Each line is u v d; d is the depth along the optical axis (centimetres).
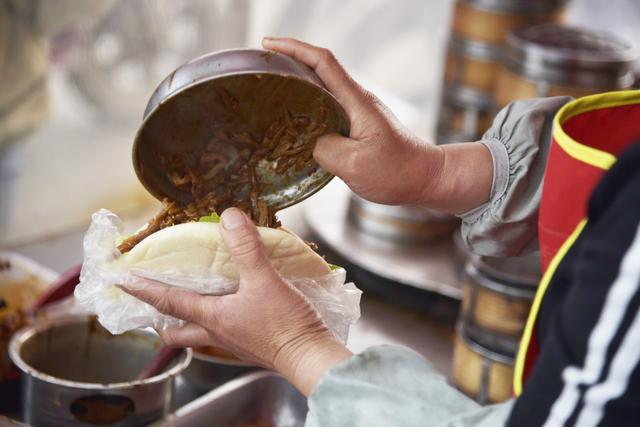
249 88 134
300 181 141
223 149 138
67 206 275
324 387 126
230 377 175
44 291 179
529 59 207
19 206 265
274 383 171
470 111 239
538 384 118
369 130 139
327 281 142
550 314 122
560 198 128
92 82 269
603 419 115
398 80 378
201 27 290
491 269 176
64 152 270
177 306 135
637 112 135
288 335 132
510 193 145
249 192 140
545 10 231
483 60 233
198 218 139
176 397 175
